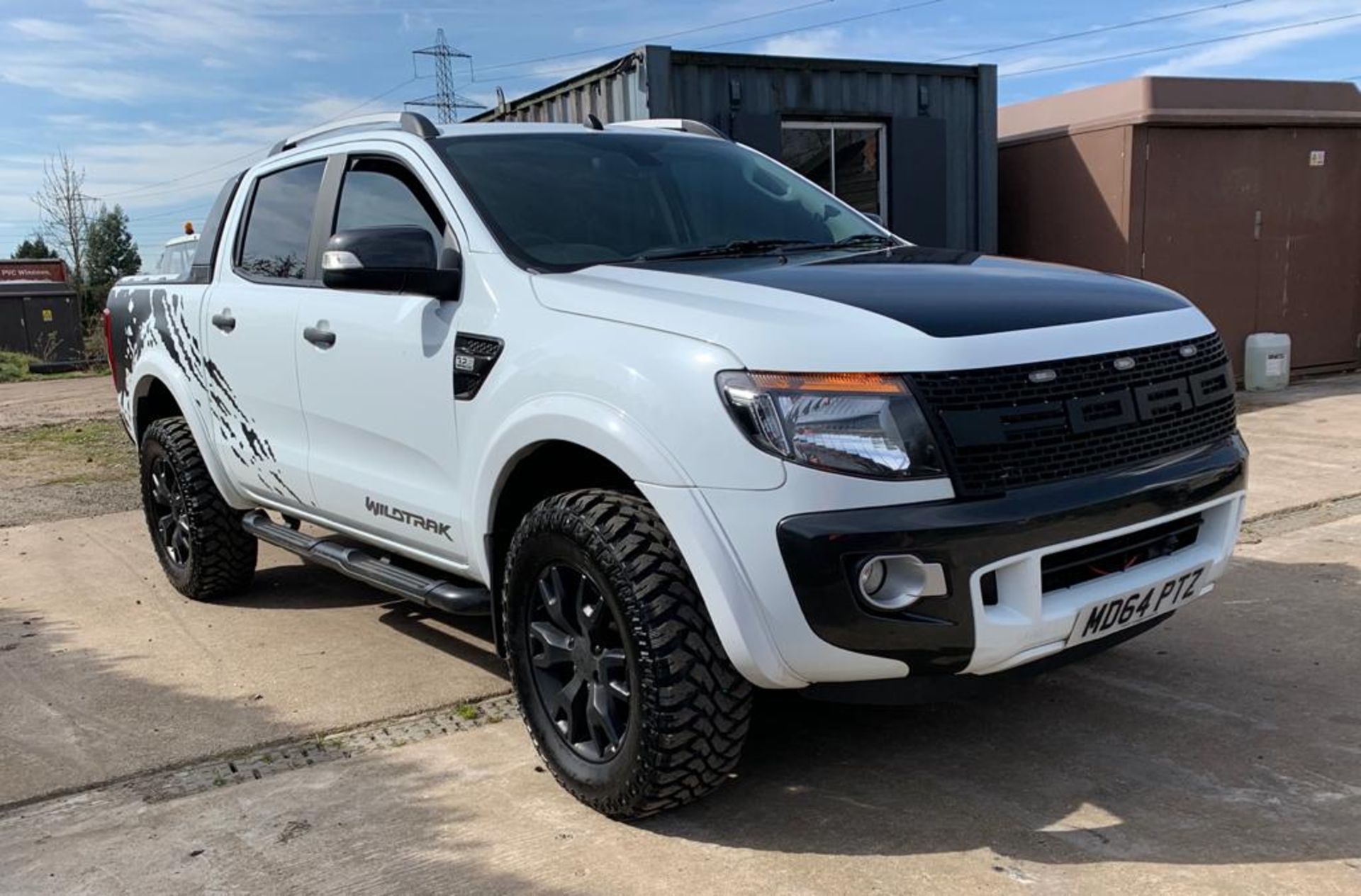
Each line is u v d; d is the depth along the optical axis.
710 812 2.91
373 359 3.51
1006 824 2.80
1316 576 4.71
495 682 3.94
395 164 3.70
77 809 3.08
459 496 3.23
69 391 18.64
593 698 2.87
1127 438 2.70
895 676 2.54
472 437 3.12
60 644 4.51
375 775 3.22
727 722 2.67
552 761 3.00
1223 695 3.56
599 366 2.70
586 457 2.95
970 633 2.45
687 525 2.52
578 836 2.82
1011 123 11.42
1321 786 2.94
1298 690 3.58
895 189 9.73
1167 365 2.84
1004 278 3.03
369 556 3.97
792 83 9.12
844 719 3.49
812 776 3.10
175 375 4.78
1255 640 4.04
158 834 2.91
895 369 2.43
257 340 4.12
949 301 2.71
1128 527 2.64
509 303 3.06
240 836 2.88
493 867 2.68
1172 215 9.88
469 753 3.35
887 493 2.40
